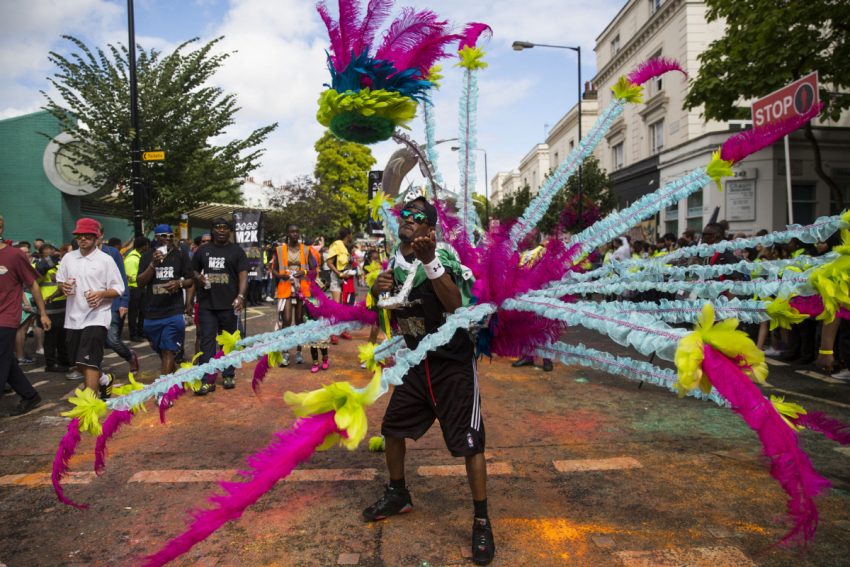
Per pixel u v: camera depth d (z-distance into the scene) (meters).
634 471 3.42
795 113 2.12
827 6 9.24
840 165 15.91
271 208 27.97
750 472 3.37
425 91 2.45
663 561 2.42
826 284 1.75
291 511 2.97
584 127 28.88
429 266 2.33
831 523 2.72
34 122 14.75
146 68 14.24
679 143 18.47
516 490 3.18
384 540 2.65
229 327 5.76
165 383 2.45
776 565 2.38
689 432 4.16
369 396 1.75
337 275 8.48
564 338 8.20
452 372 2.56
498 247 2.54
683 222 18.64
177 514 2.95
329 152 38.97
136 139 10.81
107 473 3.52
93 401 2.41
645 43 21.05
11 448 4.04
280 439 1.73
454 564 2.45
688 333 1.65
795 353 6.78
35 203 14.80
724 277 5.79
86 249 4.80
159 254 5.37
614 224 2.44
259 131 15.41
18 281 4.89
